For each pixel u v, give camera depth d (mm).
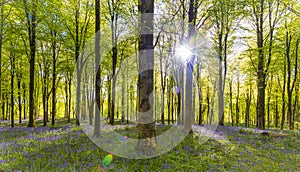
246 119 33969
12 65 21203
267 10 19594
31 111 18797
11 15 17516
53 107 21656
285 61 21500
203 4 13961
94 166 6352
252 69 21562
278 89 29156
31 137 11055
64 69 21312
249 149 10117
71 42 20141
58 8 17453
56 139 10125
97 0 11484
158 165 7008
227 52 21422
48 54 20812
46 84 23047
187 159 7758
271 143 12031
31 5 16250
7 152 7488
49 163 6316
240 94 37438
